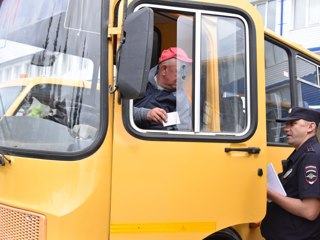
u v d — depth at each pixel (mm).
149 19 2539
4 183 2891
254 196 3094
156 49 3703
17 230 2771
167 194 2838
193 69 3051
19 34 3273
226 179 3010
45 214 2648
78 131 2770
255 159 3125
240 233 3416
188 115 3029
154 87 3170
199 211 2912
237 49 3223
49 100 2934
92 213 2656
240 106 3186
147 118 2881
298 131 3422
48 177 2705
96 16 2873
